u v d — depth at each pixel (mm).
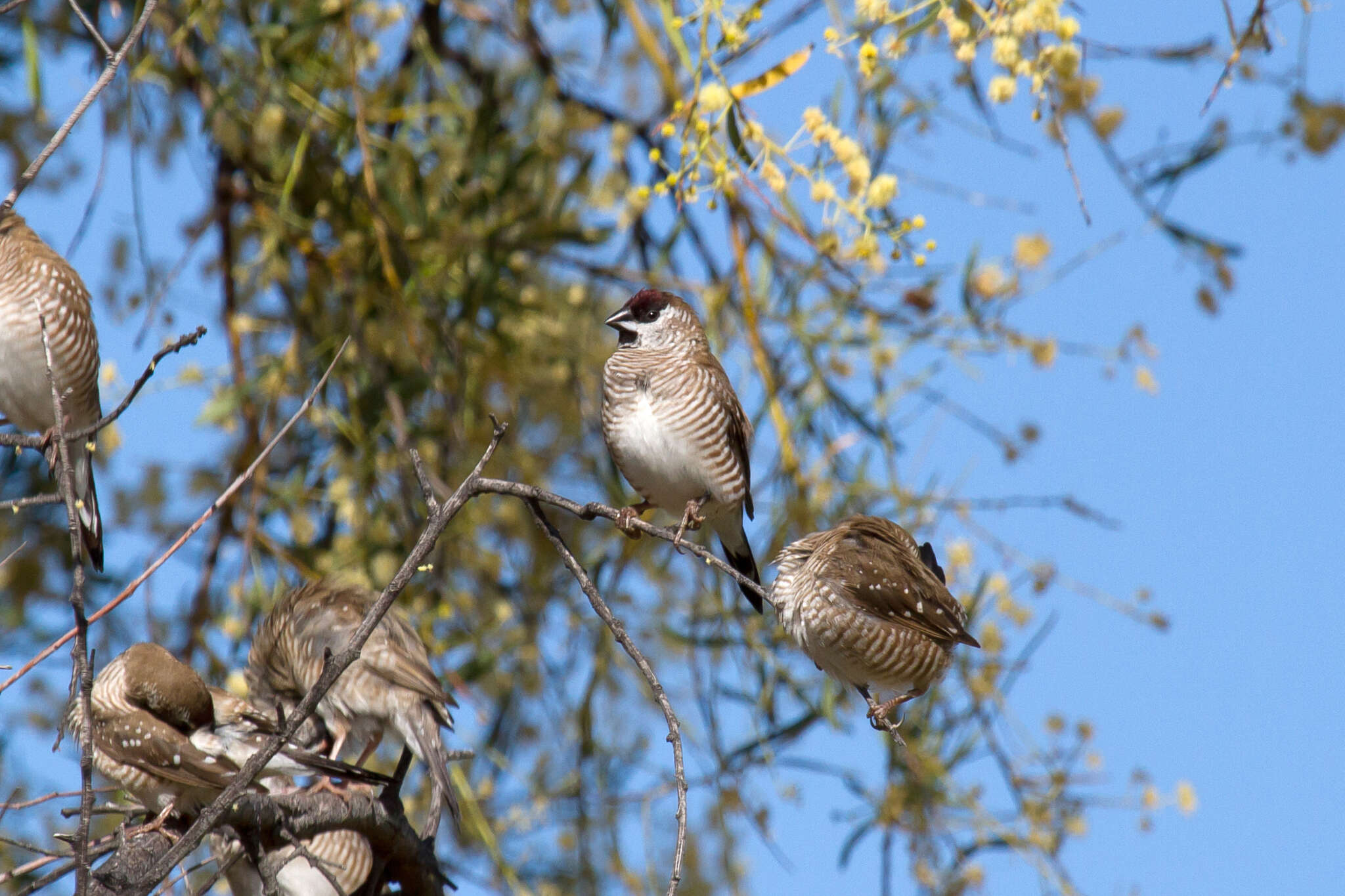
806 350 11859
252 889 8500
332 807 8219
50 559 11961
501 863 10773
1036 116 7926
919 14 8898
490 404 12641
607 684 12312
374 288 11789
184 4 11305
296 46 11406
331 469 12102
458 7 12898
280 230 11719
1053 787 11023
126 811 7945
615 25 11844
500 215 11742
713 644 11750
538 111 12344
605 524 12727
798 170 8367
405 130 12078
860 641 9594
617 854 11617
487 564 11953
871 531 9984
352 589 9844
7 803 7133
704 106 8320
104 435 11336
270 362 11977
